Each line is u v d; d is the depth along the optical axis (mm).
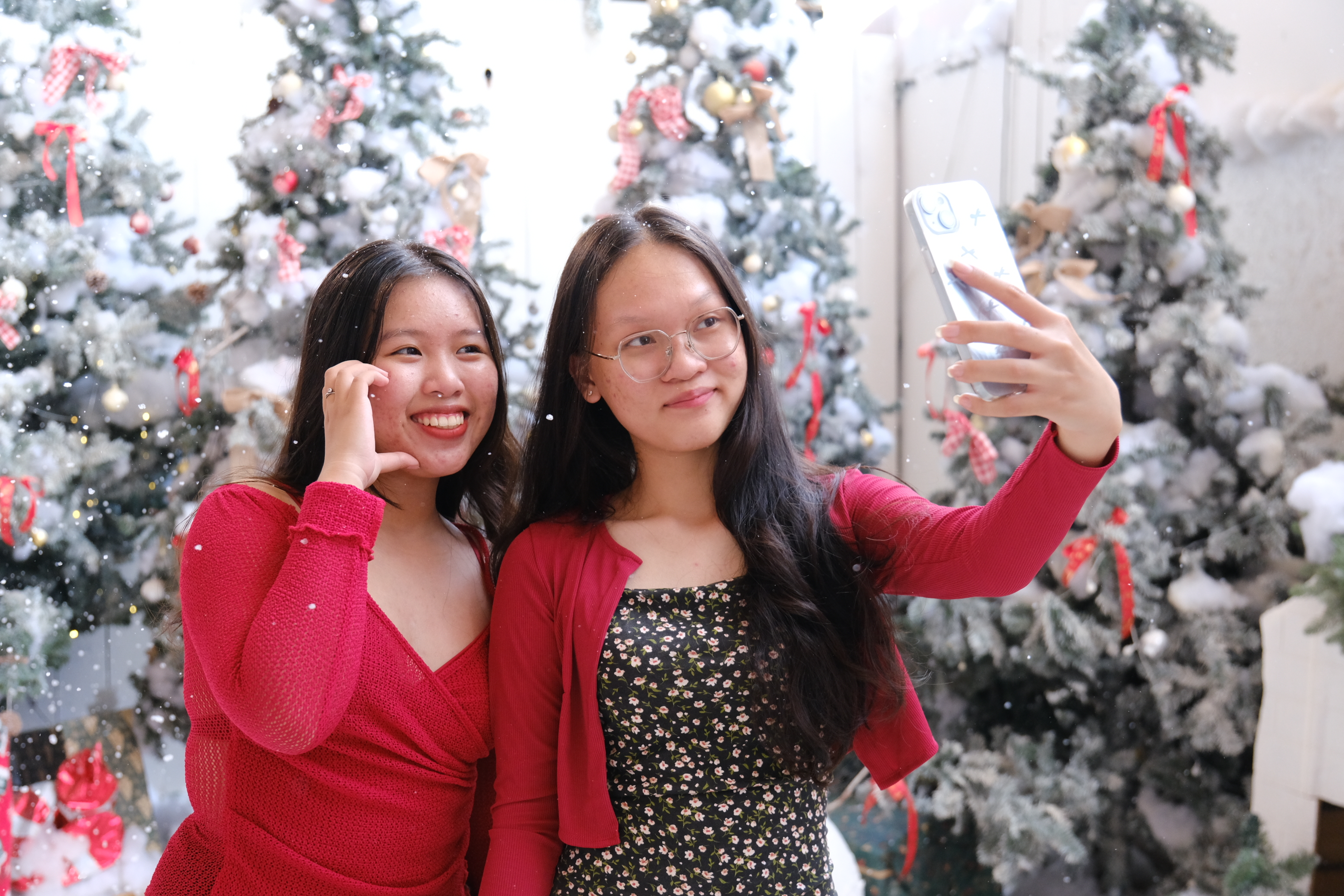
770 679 1079
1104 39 2330
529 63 3596
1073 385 870
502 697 1161
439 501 1399
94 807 2574
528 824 1139
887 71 4125
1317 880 2033
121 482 2793
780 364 2871
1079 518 2346
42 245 2588
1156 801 2432
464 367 1192
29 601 2557
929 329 4039
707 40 2771
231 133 3271
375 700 1121
